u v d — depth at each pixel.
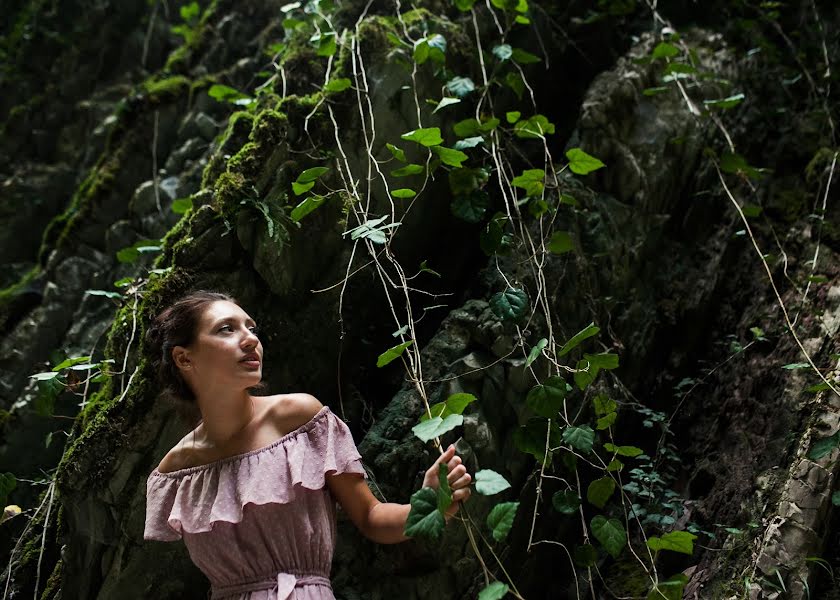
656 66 3.63
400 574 2.77
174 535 2.43
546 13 3.84
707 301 3.50
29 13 4.50
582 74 3.95
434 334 3.27
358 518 2.39
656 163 3.49
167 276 2.93
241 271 2.98
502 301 2.70
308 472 2.34
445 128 3.34
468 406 2.87
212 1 4.37
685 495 3.18
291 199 3.04
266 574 2.30
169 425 2.81
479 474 2.19
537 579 3.04
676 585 2.43
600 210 3.38
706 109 3.54
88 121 4.28
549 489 3.01
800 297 3.32
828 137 3.73
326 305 3.10
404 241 3.28
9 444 3.38
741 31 4.08
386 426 2.89
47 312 3.66
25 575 2.91
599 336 3.25
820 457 2.68
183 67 4.19
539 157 3.64
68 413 3.43
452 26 3.44
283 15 4.19
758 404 3.18
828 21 4.05
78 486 2.79
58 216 4.07
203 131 3.92
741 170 3.39
